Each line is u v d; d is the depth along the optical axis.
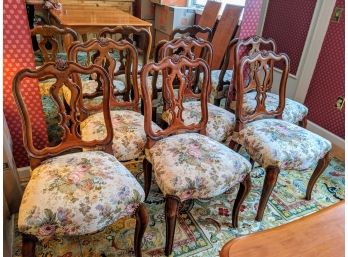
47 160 1.25
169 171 1.28
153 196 1.79
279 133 1.63
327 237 0.85
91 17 3.20
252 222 1.65
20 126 1.71
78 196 1.05
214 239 1.52
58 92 1.21
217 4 3.04
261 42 2.05
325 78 2.56
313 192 1.94
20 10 1.44
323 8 2.46
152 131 1.47
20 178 1.81
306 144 1.58
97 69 1.24
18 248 1.39
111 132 1.37
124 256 1.39
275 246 0.80
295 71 2.90
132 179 1.20
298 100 2.88
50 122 2.38
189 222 1.62
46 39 1.89
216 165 1.33
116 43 1.65
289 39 2.90
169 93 1.47
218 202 1.78
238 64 1.59
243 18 2.37
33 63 1.58
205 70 1.51
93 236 1.49
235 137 1.72
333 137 2.56
